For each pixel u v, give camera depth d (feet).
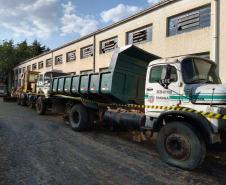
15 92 78.79
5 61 154.10
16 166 15.23
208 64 19.10
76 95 30.25
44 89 40.98
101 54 62.85
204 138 15.39
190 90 16.40
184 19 40.37
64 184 12.67
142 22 48.62
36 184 12.59
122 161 16.84
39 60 108.37
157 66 18.72
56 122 33.94
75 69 76.38
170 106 17.52
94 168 15.25
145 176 14.14
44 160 16.57
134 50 23.66
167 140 16.38
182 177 14.15
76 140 22.98
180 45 40.40
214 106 15.10
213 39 34.71
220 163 17.21
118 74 23.70
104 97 25.80
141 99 26.20
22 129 27.63
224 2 33.86
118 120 23.22
